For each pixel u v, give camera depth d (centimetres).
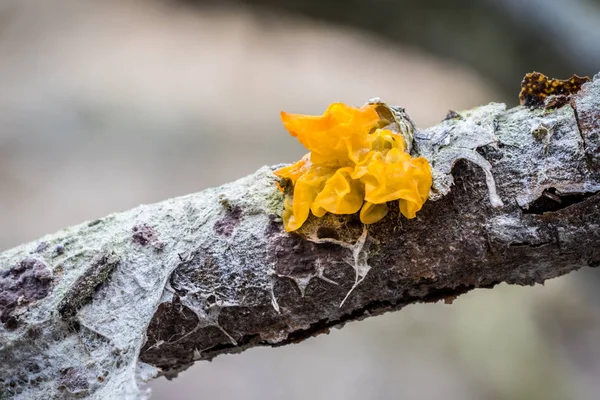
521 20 65
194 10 93
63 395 37
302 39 106
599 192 36
